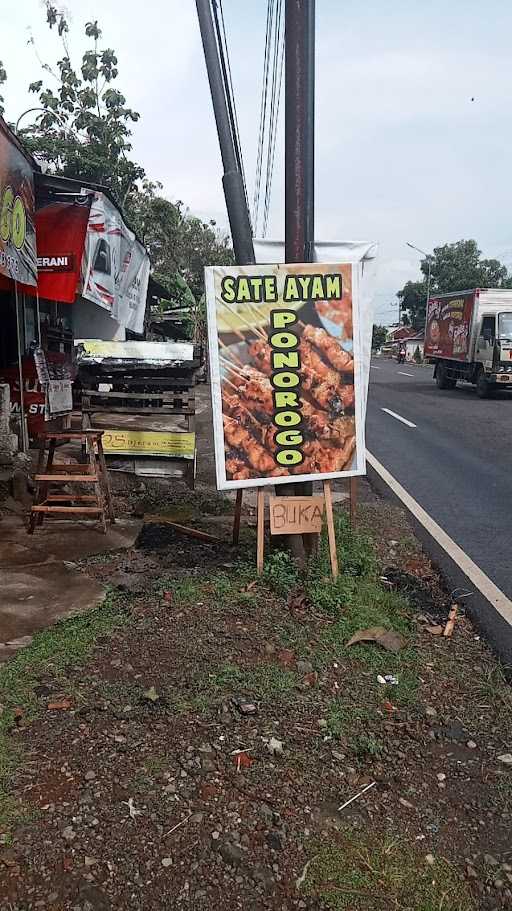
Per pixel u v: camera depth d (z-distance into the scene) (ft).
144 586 15.96
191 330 86.99
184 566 17.42
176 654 12.71
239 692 11.60
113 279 34.94
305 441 16.07
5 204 21.45
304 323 15.89
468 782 10.04
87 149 59.62
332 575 16.35
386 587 17.40
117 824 8.75
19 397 30.83
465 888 8.18
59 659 12.39
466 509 26.32
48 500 20.61
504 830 9.13
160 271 103.30
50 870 8.07
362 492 29.01
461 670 13.30
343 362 16.14
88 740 10.25
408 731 11.10
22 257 23.81
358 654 13.24
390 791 9.75
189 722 10.75
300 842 8.70
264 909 7.80
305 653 13.08
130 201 68.49
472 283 221.87
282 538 17.49
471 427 49.90
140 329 49.70
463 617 16.07
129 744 10.19
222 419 15.76
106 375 26.08
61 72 61.41
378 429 48.21
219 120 17.21
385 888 8.11
